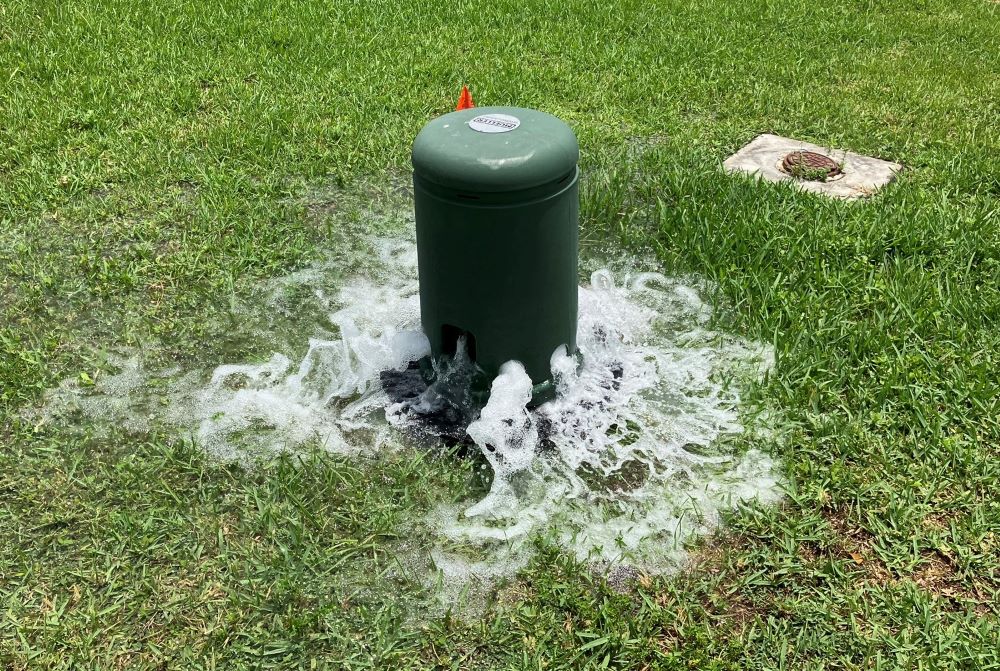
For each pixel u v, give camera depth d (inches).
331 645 73.5
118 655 72.7
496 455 88.5
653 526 82.5
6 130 144.4
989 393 92.1
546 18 209.5
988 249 113.7
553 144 81.7
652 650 72.8
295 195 131.0
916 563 78.4
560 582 77.4
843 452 87.7
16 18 193.5
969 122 155.6
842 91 170.9
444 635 73.7
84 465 87.4
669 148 142.0
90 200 126.3
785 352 97.6
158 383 97.1
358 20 202.4
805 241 116.1
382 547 80.5
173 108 155.6
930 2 234.5
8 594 76.3
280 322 106.3
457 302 86.8
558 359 91.9
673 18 210.4
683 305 109.2
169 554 79.2
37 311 106.7
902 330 101.0
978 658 71.3
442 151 80.8
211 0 211.3
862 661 72.2
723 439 90.6
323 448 89.2
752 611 75.7
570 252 87.3
